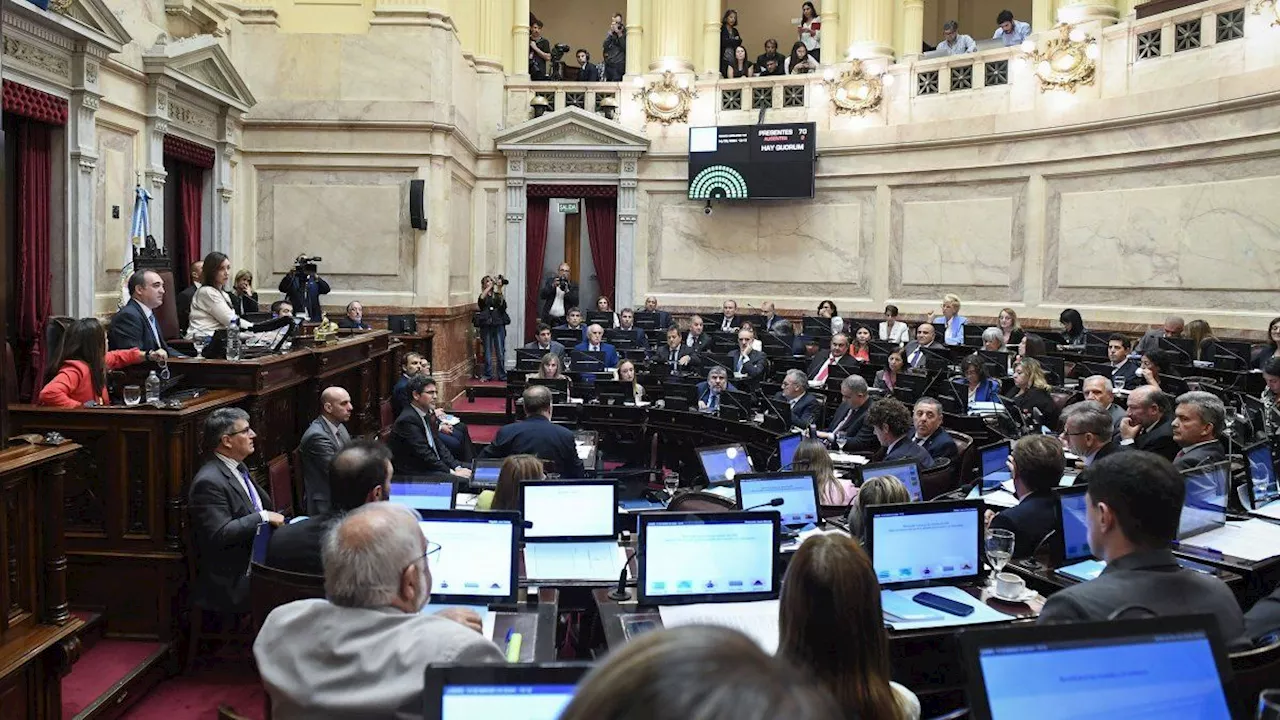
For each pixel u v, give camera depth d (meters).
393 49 13.59
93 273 9.02
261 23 13.50
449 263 14.32
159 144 10.32
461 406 13.63
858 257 15.27
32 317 8.33
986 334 10.61
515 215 16.31
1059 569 3.90
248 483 5.08
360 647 2.33
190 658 4.90
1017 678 1.58
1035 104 13.09
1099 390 6.55
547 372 9.64
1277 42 10.20
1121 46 12.09
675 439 8.79
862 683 2.17
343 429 6.33
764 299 15.95
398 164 13.69
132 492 4.90
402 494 4.51
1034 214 13.18
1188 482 4.40
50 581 3.38
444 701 1.67
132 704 4.50
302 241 13.75
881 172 14.89
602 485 4.33
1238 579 3.90
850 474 6.23
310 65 13.58
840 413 8.04
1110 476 2.80
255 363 6.16
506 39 16.91
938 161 14.26
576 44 20.20
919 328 11.12
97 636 4.89
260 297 13.69
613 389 9.25
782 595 2.30
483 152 16.28
